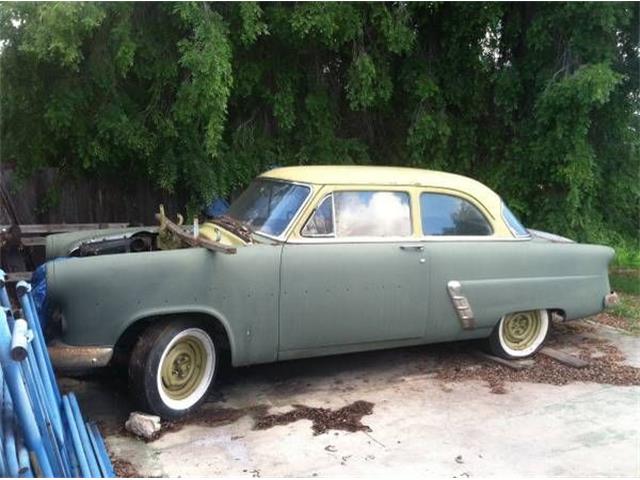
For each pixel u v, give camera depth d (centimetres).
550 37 762
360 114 823
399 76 779
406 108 805
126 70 573
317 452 382
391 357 559
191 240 423
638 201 893
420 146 780
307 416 432
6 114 607
